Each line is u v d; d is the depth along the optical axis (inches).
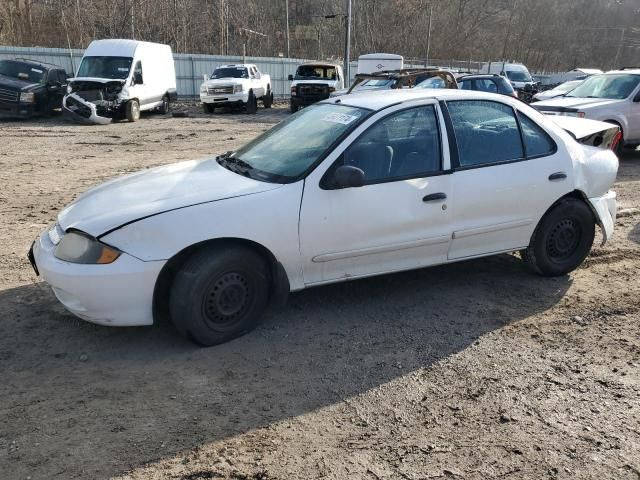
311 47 1852.9
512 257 227.9
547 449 115.3
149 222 143.4
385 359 150.6
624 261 224.8
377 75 518.6
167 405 129.1
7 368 142.7
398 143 170.1
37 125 664.4
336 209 159.6
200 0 1587.1
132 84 735.1
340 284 198.7
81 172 395.2
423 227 172.7
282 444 116.3
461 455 113.3
